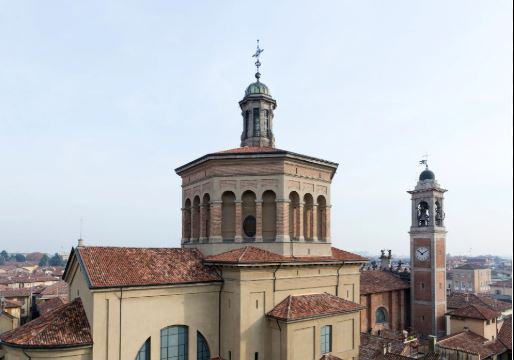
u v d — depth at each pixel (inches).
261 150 1599.4
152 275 1259.8
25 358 1079.6
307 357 1321.4
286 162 1497.3
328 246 1635.1
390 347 1991.9
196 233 1640.0
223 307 1371.8
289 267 1417.3
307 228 1608.0
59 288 3602.4
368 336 2170.3
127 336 1171.3
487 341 2269.9
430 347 1955.0
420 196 3110.2
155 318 1235.2
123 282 1174.3
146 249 1400.1
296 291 1448.1
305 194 1578.5
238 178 1507.1
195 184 1648.6
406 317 3129.9
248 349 1299.2
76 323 1150.3
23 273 6373.0
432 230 3006.9
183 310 1296.8
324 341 1390.3
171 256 1416.1
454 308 3073.3
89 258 1229.7
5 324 2450.8
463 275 6117.1
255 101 1829.5
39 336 1077.8
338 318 1425.9
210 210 1518.2
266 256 1384.1
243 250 1407.5
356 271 1683.1
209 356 1346.0
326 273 1560.0
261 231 1483.8
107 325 1138.7
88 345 1098.7
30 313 3270.2
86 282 1175.0
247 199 1533.0
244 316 1300.4
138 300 1206.3
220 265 1365.7
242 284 1306.6
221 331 1364.4
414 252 3102.9
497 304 3105.3
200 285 1336.1
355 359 1467.8
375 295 2901.1
